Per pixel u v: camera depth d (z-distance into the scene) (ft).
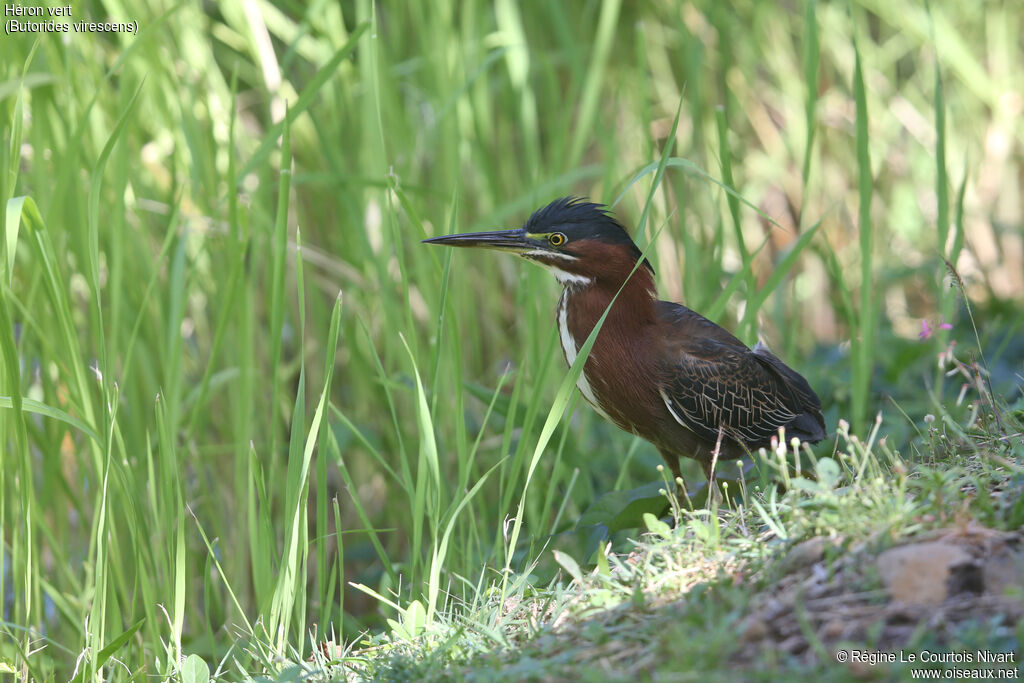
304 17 36.96
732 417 28.71
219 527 34.55
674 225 43.14
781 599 16.48
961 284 26.30
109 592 25.88
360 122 38.65
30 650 27.30
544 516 27.63
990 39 54.70
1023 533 16.62
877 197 52.06
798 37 53.36
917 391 36.55
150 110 37.19
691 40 40.86
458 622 21.40
